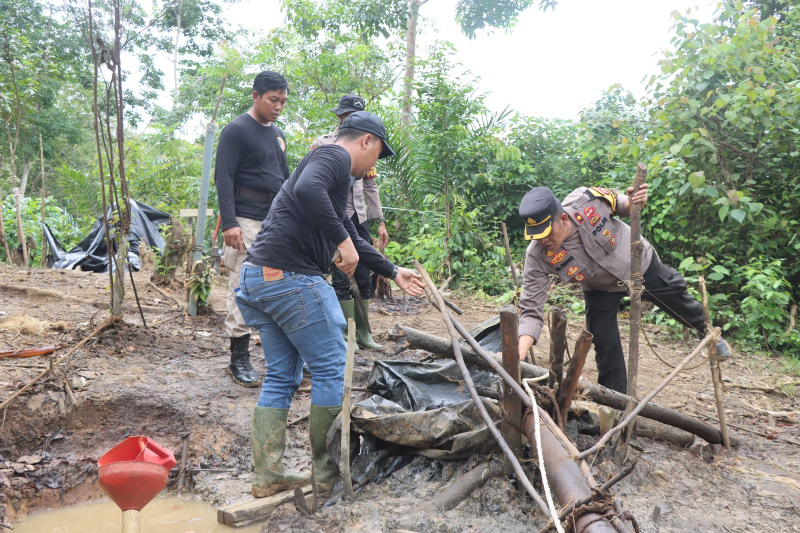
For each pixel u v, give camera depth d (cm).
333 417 278
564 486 213
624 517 181
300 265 269
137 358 436
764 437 374
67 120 2319
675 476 301
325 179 255
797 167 634
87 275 717
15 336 441
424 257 876
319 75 1434
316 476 286
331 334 274
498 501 262
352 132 278
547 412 265
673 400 435
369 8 1385
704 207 645
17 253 870
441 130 880
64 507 308
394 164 933
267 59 1556
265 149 404
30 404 343
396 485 284
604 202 329
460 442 281
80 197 931
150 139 1670
